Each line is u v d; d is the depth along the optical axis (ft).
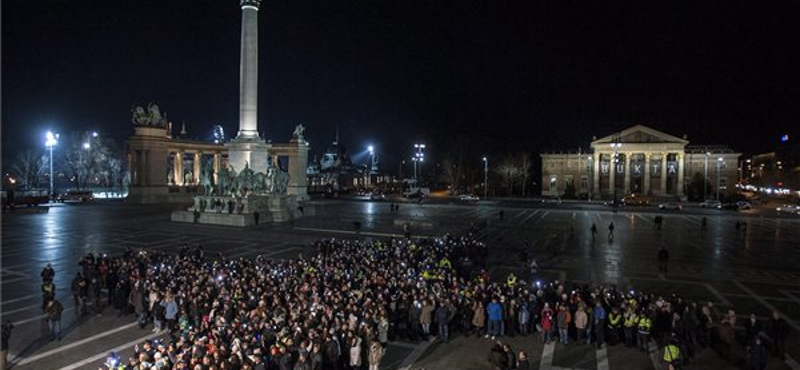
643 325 60.49
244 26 177.78
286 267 83.51
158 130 274.77
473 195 388.78
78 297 71.97
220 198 172.14
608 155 433.89
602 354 59.93
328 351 51.75
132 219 181.98
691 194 380.99
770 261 117.91
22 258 110.73
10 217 191.21
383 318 59.11
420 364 56.90
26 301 78.48
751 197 378.32
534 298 67.46
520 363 48.91
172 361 47.06
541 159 505.25
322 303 61.87
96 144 364.99
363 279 74.74
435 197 397.80
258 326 55.16
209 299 64.90
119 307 72.18
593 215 237.45
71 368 54.44
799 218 229.04
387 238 132.57
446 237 121.19
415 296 66.74
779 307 79.41
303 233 148.36
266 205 178.40
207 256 113.09
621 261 116.47
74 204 256.11
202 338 50.26
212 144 315.99
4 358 54.13
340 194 410.72
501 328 65.16
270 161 306.76
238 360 46.06
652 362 57.57
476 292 69.82
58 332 62.34
